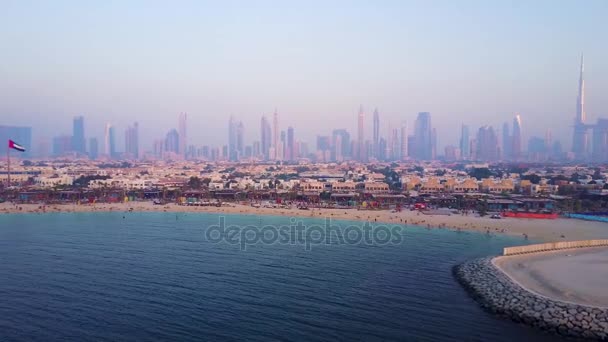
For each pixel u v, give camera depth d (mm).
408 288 103062
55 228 187125
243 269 118250
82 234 172375
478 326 81375
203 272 114875
